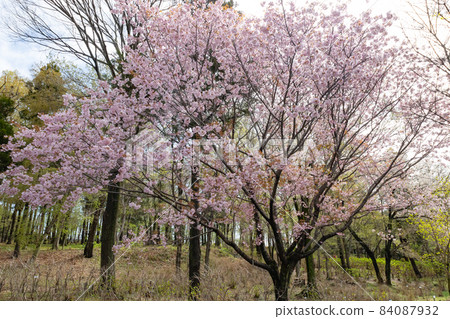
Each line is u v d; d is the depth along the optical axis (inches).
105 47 301.0
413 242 553.9
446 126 232.7
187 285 262.8
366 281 475.5
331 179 221.0
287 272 212.2
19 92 580.7
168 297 235.9
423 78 221.3
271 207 203.5
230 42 198.4
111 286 251.4
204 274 264.4
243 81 225.9
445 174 388.2
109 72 360.5
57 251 590.2
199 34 200.4
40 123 405.1
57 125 180.4
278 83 211.5
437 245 433.4
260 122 241.9
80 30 290.0
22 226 508.1
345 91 210.4
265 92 227.0
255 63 218.1
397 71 233.0
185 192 203.2
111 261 294.5
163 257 535.2
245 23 203.8
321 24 185.3
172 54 198.1
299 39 176.2
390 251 486.9
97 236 917.8
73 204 198.7
